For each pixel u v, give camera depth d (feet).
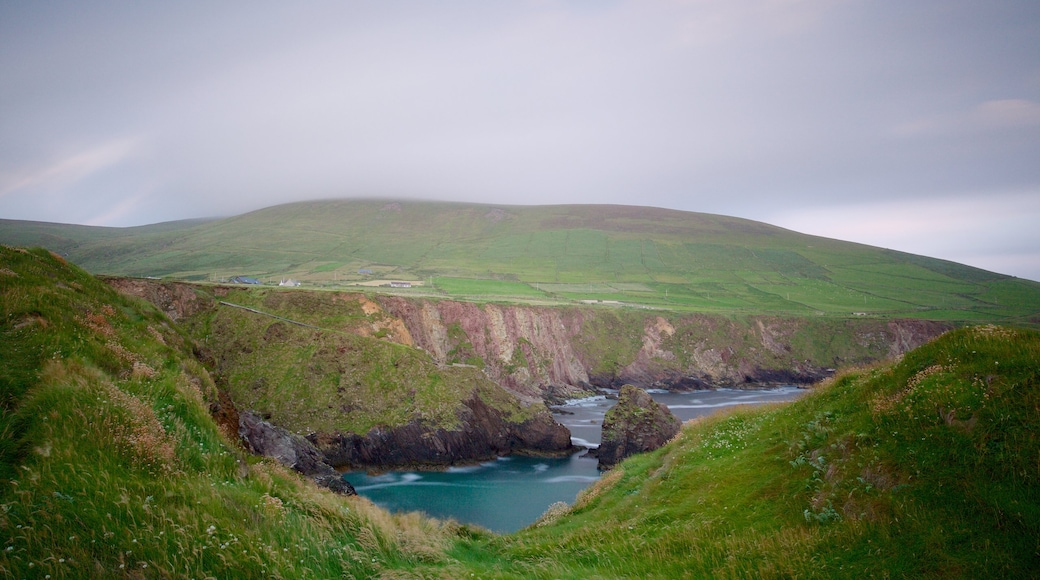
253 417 114.62
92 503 37.70
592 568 54.39
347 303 308.81
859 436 53.93
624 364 424.05
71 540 34.01
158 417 54.65
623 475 95.55
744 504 57.88
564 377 397.60
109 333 67.97
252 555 39.58
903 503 44.62
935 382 53.31
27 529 33.35
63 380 49.42
